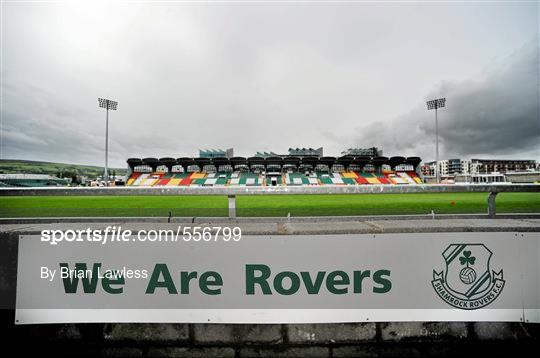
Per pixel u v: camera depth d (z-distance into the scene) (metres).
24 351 1.71
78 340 1.75
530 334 1.74
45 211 5.10
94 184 68.94
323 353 1.69
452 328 1.73
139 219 2.13
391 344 1.72
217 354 1.69
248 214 5.16
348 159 73.12
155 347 1.72
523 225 1.77
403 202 7.86
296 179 72.12
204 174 74.44
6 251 1.76
